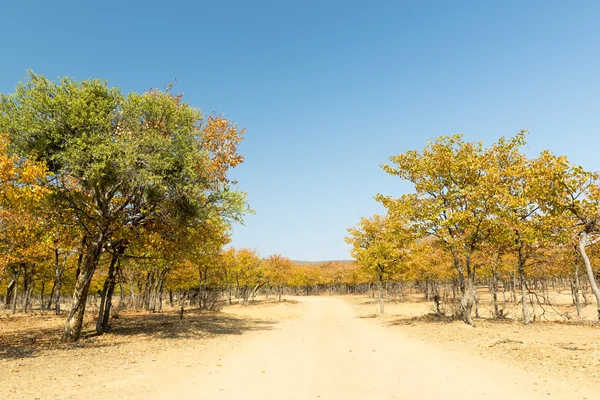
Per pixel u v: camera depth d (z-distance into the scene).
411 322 23.02
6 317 27.77
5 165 10.70
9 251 22.14
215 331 19.91
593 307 34.81
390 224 21.19
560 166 11.08
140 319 26.38
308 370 9.66
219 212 18.03
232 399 6.85
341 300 68.69
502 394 7.02
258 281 56.00
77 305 16.02
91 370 9.47
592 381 7.70
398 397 6.94
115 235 16.81
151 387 7.72
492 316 25.78
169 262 22.42
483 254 23.66
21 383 7.85
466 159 18.78
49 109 14.41
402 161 21.59
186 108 17.11
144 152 15.24
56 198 15.11
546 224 15.83
